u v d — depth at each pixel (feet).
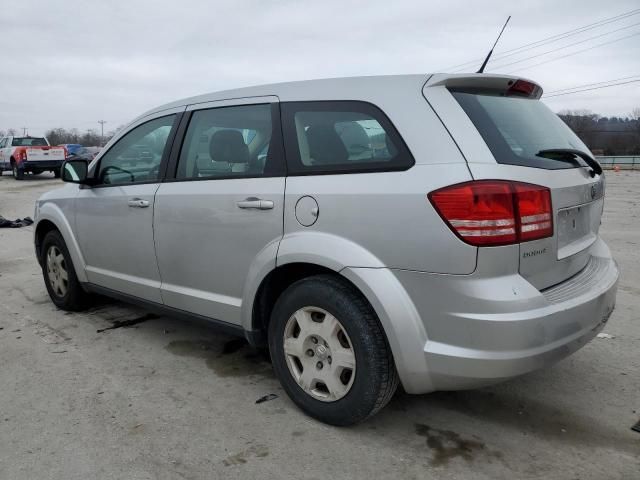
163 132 12.54
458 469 8.35
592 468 8.35
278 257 9.57
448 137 8.23
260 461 8.59
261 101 10.60
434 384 8.39
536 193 8.00
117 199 13.14
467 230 7.68
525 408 10.20
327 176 9.20
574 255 9.16
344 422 9.27
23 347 13.46
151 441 9.16
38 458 8.71
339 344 9.14
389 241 8.32
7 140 80.59
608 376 11.46
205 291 11.34
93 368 12.16
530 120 9.66
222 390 11.03
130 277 13.24
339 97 9.50
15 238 30.37
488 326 7.64
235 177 10.61
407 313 8.23
